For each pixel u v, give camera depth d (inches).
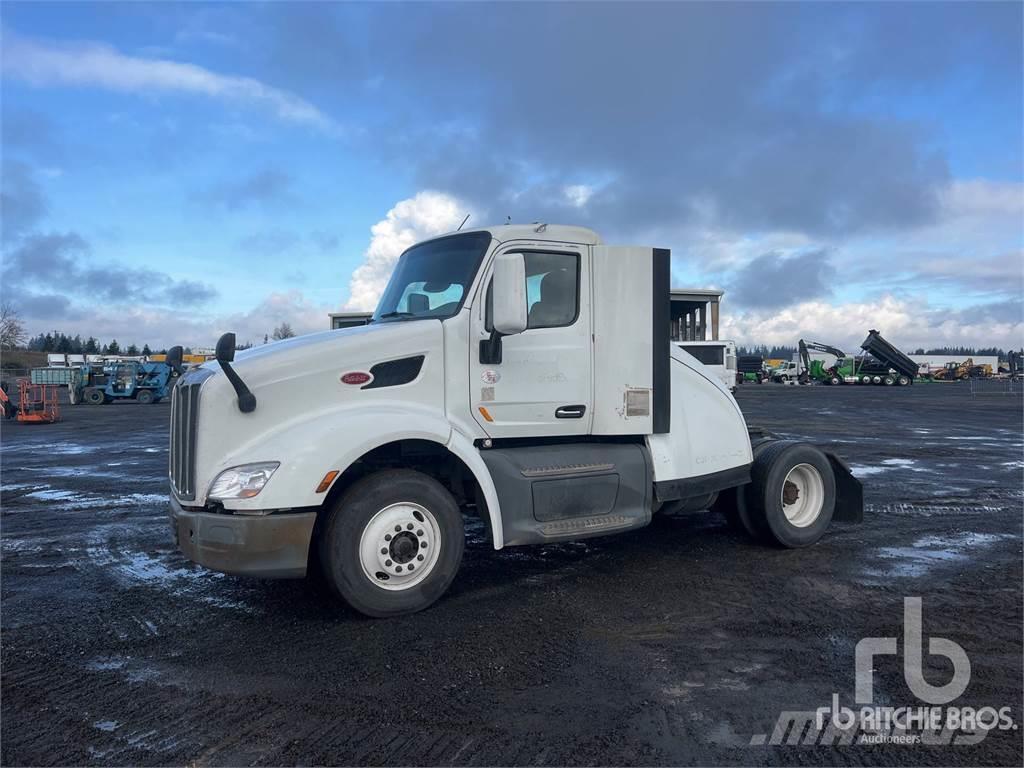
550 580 225.9
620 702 144.0
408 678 155.4
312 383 191.9
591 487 221.3
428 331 205.6
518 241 220.1
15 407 1080.8
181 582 227.3
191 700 146.1
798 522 267.9
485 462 207.6
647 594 211.9
